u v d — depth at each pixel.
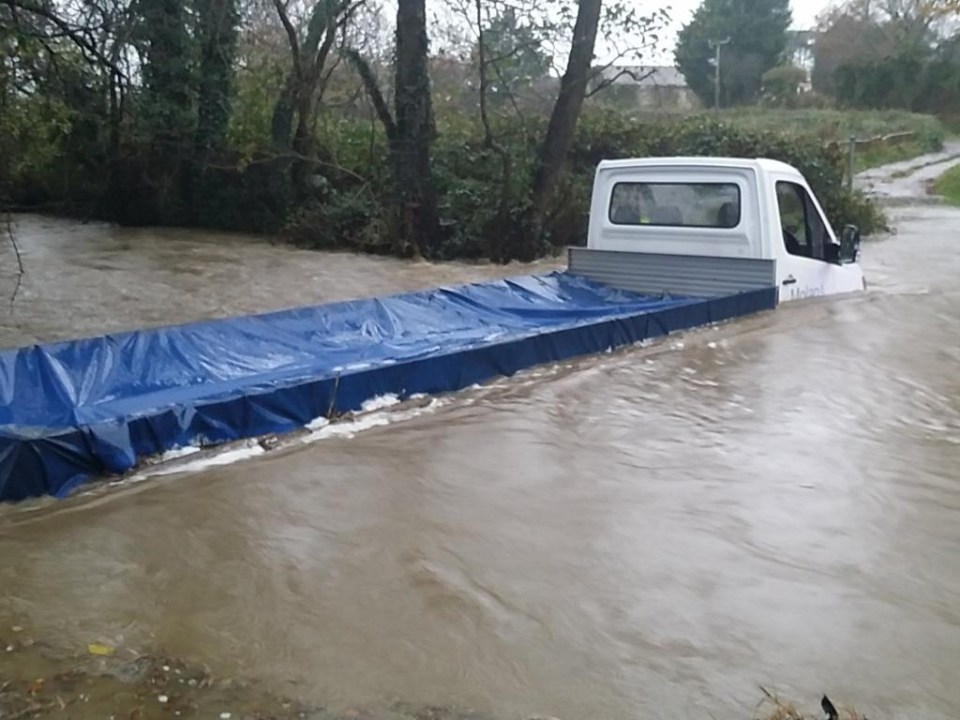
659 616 3.99
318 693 3.46
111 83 12.45
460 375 7.18
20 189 24.23
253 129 21.97
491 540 4.68
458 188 17.56
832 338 8.59
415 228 17.52
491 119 18.97
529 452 5.89
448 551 4.56
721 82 53.94
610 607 4.06
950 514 4.99
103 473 5.31
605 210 10.39
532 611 4.03
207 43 20.59
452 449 5.93
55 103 12.60
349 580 4.28
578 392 7.11
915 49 51.59
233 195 22.11
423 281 13.93
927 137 43.81
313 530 4.79
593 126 20.86
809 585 4.25
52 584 4.22
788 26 56.56
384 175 18.94
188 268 15.45
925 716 3.34
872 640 3.82
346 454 5.82
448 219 17.50
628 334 8.37
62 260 16.38
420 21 17.31
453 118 19.28
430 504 5.11
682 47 54.50
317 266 15.87
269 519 4.90
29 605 4.04
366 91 18.73
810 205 10.19
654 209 10.05
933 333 8.80
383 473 5.53
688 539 4.70
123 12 12.24
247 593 4.17
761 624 3.93
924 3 35.66
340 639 3.82
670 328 8.71
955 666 3.64
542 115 18.95
